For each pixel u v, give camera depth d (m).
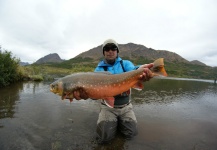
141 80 1.10
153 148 1.25
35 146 1.21
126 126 1.42
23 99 2.55
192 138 1.45
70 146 1.24
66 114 1.94
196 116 2.15
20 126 1.53
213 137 1.49
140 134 1.49
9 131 1.42
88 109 2.18
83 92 1.08
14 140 1.28
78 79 1.08
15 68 4.50
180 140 1.40
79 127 1.58
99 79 1.08
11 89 3.33
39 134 1.40
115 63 1.46
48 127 1.55
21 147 1.19
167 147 1.28
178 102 3.01
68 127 1.57
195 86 7.04
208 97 3.91
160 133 1.53
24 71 5.25
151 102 2.85
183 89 5.29
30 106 2.19
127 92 1.44
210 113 2.35
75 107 2.25
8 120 1.66
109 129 1.33
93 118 1.84
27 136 1.35
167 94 3.87
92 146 1.25
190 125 1.78
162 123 1.79
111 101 1.09
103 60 1.53
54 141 1.29
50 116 1.84
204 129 1.68
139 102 2.81
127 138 1.40
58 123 1.65
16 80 4.49
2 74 3.66
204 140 1.42
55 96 2.87
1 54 3.94
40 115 1.86
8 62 4.12
